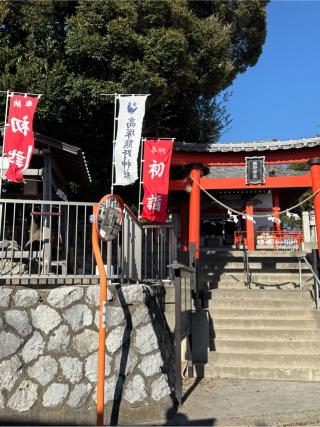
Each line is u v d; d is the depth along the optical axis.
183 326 6.61
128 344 5.54
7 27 12.37
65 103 11.67
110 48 11.45
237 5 19.03
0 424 4.93
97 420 4.72
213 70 14.91
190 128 16.77
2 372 5.08
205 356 7.67
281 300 9.26
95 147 13.68
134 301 5.80
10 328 5.25
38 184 9.38
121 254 6.37
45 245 7.65
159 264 8.89
